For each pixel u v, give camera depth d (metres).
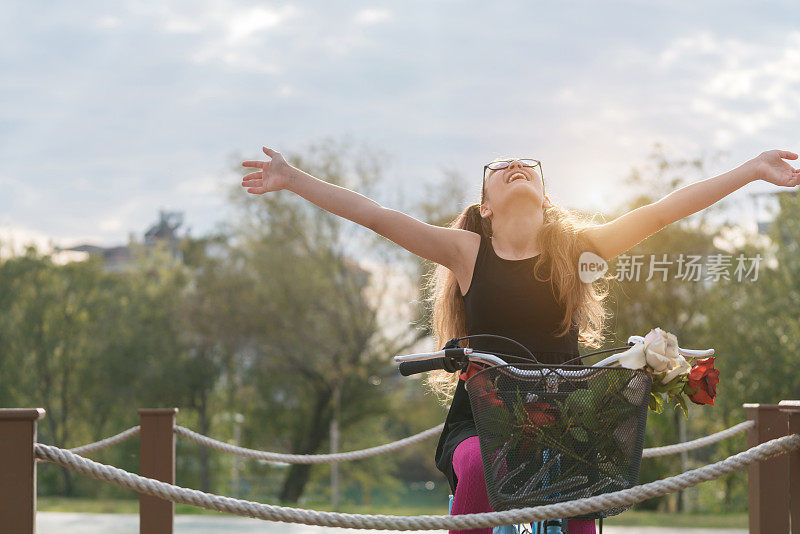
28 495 2.61
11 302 31.70
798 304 17.50
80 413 31.08
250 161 3.43
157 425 5.12
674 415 19.25
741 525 12.02
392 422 32.25
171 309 28.03
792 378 17.80
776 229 17.48
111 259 37.06
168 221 32.44
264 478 29.66
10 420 2.62
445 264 3.40
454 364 2.90
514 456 2.65
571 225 3.33
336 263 25.75
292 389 28.73
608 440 2.64
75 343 30.86
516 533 2.97
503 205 3.32
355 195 3.44
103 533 10.62
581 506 2.57
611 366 2.69
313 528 10.91
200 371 28.47
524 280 3.21
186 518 12.66
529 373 2.64
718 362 18.17
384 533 9.07
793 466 2.78
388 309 25.77
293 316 25.33
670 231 14.73
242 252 26.31
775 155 3.18
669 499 19.77
